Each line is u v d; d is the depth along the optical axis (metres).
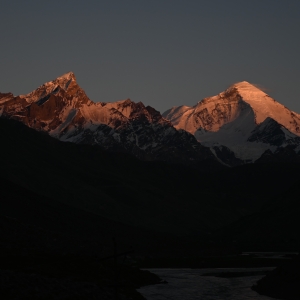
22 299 79.75
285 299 106.75
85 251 160.00
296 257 129.38
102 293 91.69
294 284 115.75
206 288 122.56
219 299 107.62
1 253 131.38
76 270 119.19
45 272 112.62
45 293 84.25
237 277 145.88
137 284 126.31
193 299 107.50
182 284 129.75
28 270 111.75
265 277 130.62
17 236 153.88
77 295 86.62
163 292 115.69
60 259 128.12
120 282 116.81
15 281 86.25
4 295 79.69
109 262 133.62
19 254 132.38
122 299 91.88
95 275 117.88
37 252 137.88
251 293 115.19
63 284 91.88
